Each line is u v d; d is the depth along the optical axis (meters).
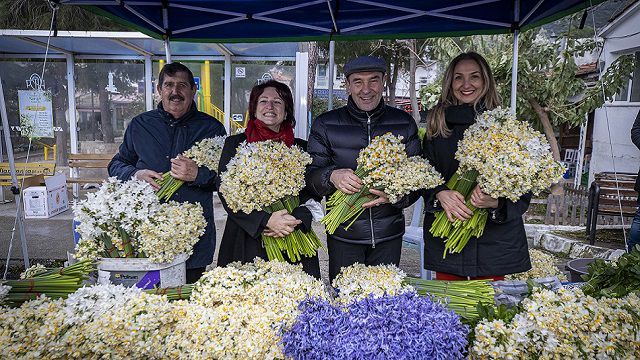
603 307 1.44
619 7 7.30
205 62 6.88
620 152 7.46
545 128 6.55
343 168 2.16
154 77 7.05
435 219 2.15
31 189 6.27
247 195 1.90
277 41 3.67
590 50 6.01
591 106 6.07
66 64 7.00
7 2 7.39
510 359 1.36
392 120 2.26
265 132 2.21
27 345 1.33
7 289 1.52
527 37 5.93
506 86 6.13
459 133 2.14
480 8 3.12
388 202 2.12
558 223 6.02
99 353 1.35
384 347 1.32
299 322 1.44
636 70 7.05
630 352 1.37
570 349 1.36
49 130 7.22
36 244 5.16
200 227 1.94
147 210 1.79
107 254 1.81
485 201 1.90
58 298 1.60
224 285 1.58
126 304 1.47
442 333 1.35
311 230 2.17
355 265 1.81
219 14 3.28
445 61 6.75
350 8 3.20
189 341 1.44
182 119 2.61
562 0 2.71
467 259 2.13
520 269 2.14
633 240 3.61
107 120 7.16
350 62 2.17
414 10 3.11
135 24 3.16
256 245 2.21
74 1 2.55
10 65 6.95
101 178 7.26
